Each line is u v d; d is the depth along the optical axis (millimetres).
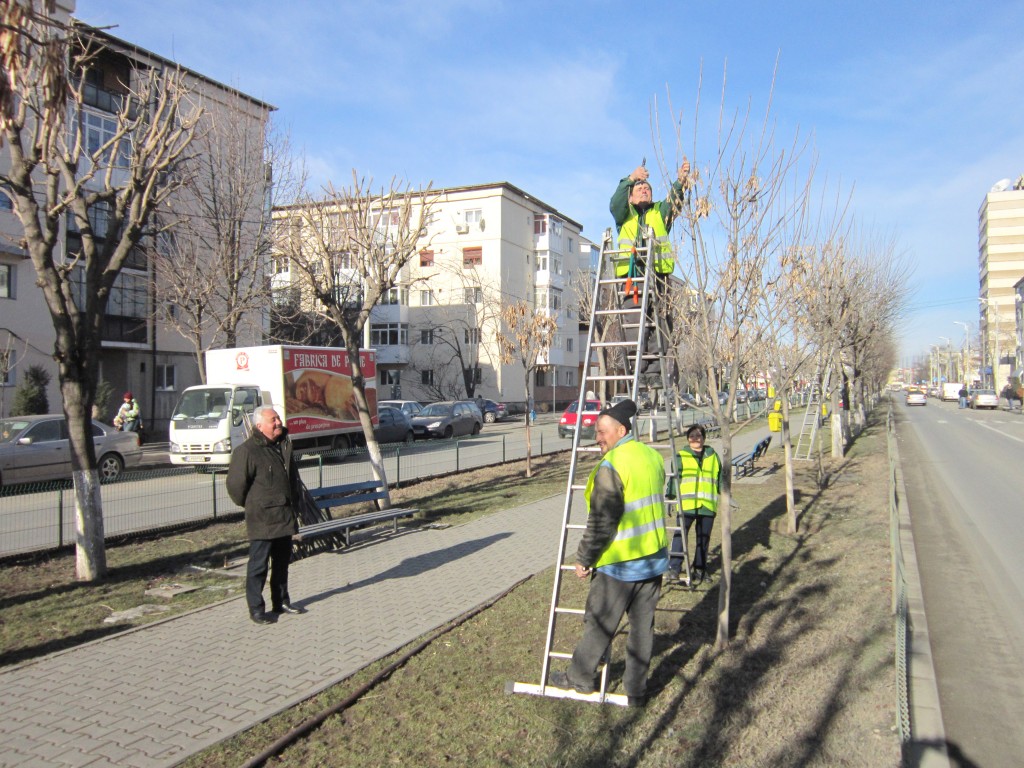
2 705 4734
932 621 6988
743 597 7219
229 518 11500
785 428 10492
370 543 9969
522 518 11828
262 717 4516
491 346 50688
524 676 5211
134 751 4094
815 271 11859
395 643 5887
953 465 20625
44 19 4148
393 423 26688
